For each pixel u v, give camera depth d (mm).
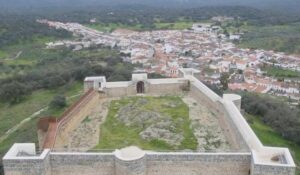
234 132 22156
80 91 69125
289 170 15961
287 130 57125
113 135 24312
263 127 59781
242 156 17625
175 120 26672
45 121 23000
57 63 107375
